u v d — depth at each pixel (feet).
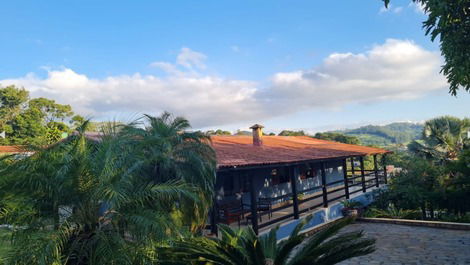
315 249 17.72
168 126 33.45
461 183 59.26
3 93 161.68
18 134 146.51
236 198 51.19
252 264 17.97
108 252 20.94
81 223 23.66
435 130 85.10
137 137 31.12
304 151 58.70
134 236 22.27
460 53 25.35
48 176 22.93
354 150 71.20
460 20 24.85
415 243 35.63
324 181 53.57
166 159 29.53
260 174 57.57
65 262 21.27
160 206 27.27
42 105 171.73
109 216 24.32
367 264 29.81
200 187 30.37
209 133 34.63
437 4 23.79
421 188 61.46
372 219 49.52
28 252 19.27
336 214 55.06
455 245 33.65
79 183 23.41
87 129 26.43
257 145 60.29
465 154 60.64
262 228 41.60
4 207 21.74
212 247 19.12
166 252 19.15
